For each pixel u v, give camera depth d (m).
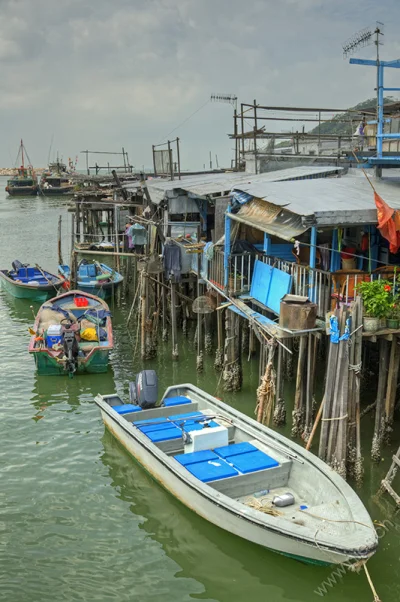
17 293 29.20
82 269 30.44
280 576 9.87
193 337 22.98
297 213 12.78
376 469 12.58
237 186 16.81
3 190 139.75
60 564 10.26
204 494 10.22
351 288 13.22
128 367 20.09
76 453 14.12
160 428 12.88
